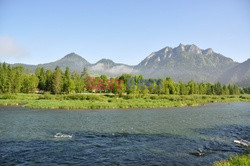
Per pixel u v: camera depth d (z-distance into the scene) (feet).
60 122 165.68
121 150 95.40
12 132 127.65
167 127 151.53
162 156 86.94
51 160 82.02
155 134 128.26
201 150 94.94
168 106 323.16
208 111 261.65
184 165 76.84
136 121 176.86
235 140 111.14
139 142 109.29
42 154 88.74
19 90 415.03
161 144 105.50
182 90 536.42
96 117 196.95
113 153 91.15
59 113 219.41
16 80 398.62
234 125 162.61
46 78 490.08
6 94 349.82
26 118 181.27
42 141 108.88
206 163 78.74
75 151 93.45
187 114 228.43
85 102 305.32
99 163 79.46
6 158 83.15
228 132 136.15
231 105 369.09
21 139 111.86
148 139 115.65
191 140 113.60
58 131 133.08
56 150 94.43
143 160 82.33
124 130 139.64
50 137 117.50
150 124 163.22
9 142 105.60
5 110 233.35
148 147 100.12
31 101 306.14
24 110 236.02
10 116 191.21
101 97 371.97
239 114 232.94
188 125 160.45
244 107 325.21
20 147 97.71
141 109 277.23
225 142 109.60
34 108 255.91
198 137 120.78
